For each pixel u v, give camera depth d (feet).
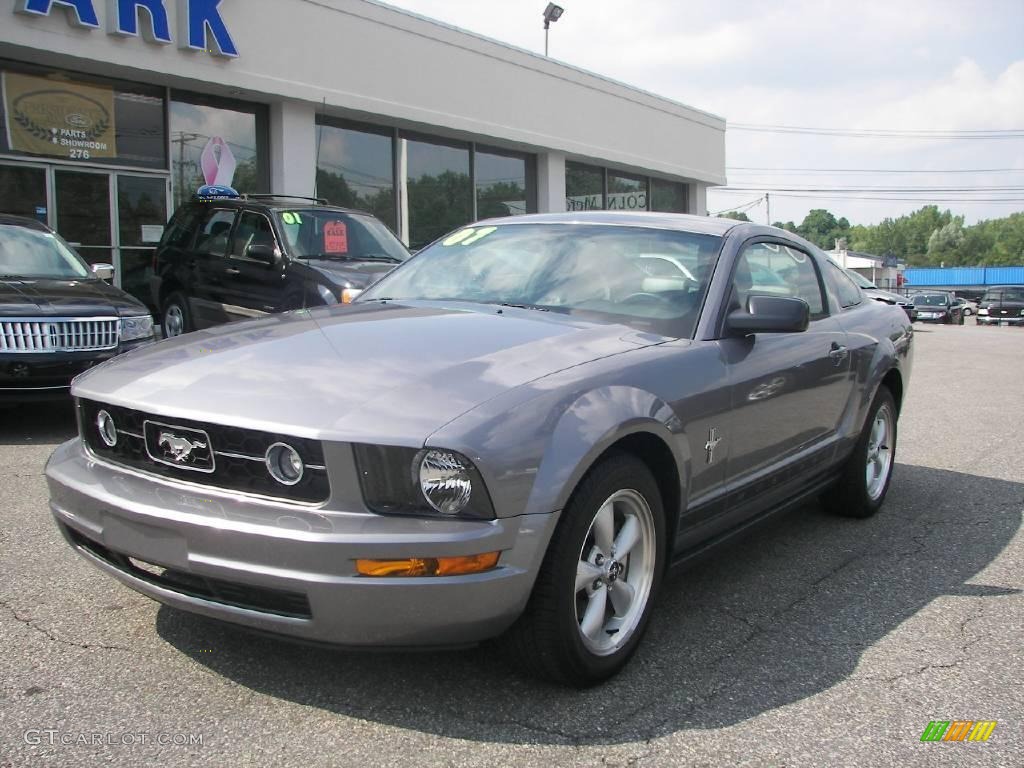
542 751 8.46
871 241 536.42
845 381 15.06
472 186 57.11
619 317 11.93
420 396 8.75
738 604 12.51
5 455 19.57
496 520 8.33
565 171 64.95
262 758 8.20
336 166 48.65
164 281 33.60
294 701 9.23
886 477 17.56
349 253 30.09
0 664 9.87
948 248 488.85
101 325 21.84
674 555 11.18
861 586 13.35
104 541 9.27
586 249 13.26
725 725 9.10
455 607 8.20
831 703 9.64
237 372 9.50
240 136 44.14
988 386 37.60
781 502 13.88
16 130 36.78
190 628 10.87
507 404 8.77
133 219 40.70
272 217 29.53
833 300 16.05
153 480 9.18
